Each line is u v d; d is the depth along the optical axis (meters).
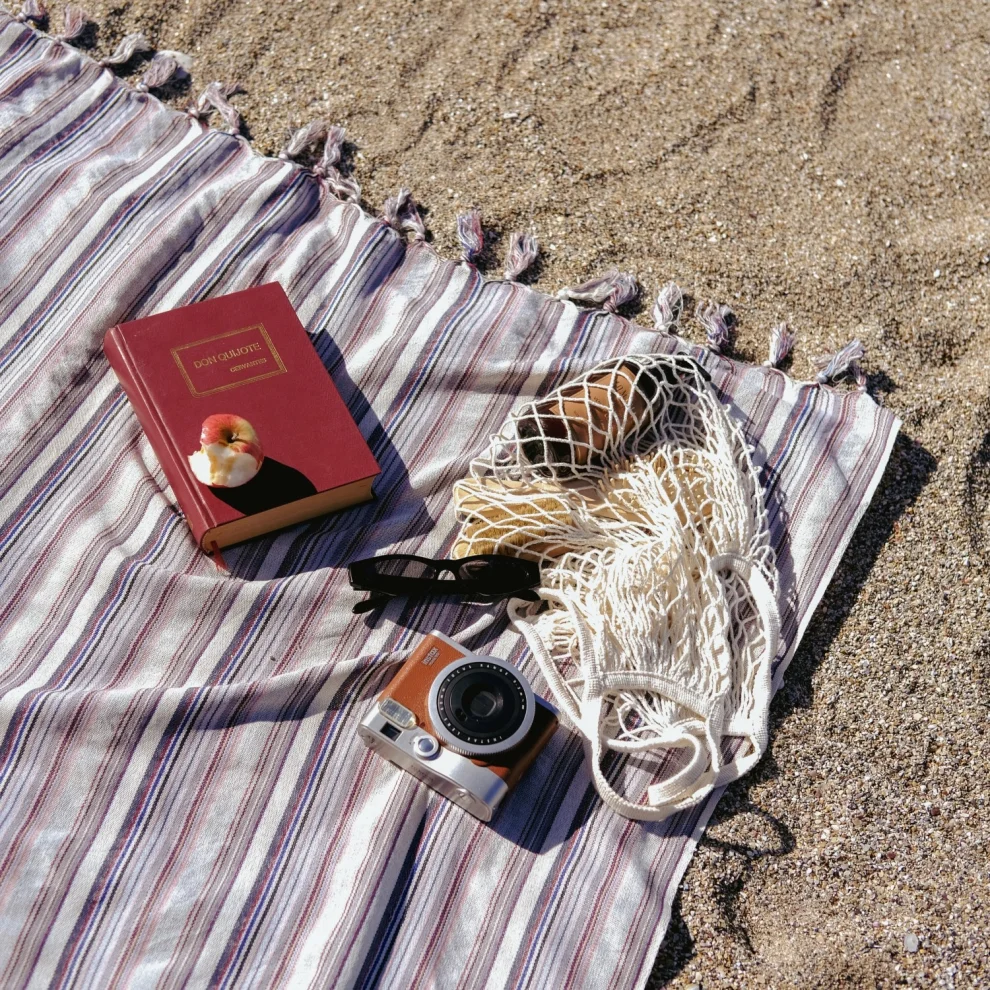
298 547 1.01
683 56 1.33
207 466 0.94
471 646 0.99
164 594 0.98
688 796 0.93
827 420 1.10
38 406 1.05
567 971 0.89
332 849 0.92
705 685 0.96
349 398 1.08
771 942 0.92
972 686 1.02
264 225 1.15
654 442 1.05
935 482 1.10
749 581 1.00
